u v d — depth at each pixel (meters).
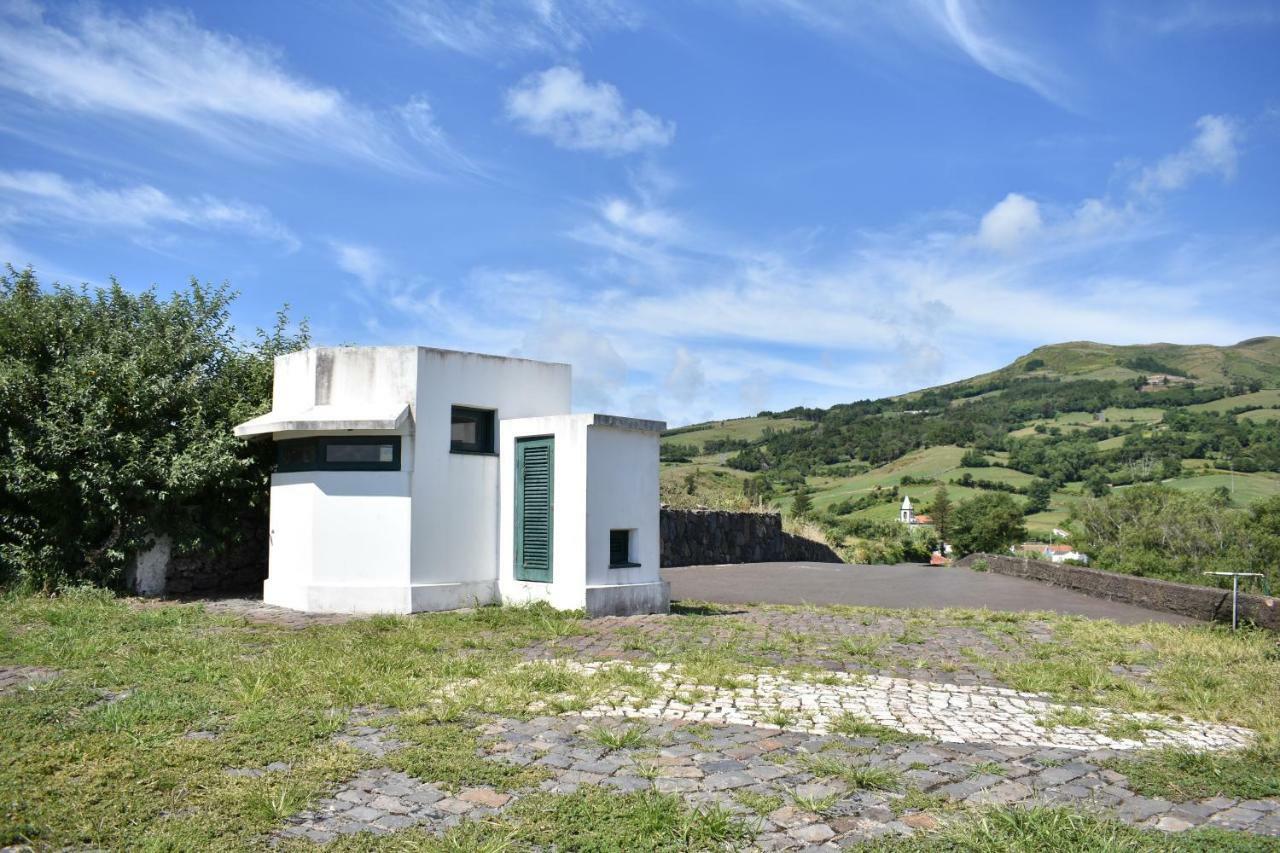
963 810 4.61
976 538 58.62
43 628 9.45
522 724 6.05
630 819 4.37
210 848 4.04
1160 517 45.38
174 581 13.60
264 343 15.31
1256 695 7.39
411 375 11.84
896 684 7.62
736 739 5.78
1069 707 6.95
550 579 11.80
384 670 7.52
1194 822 4.57
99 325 13.95
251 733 5.66
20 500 12.80
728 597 15.20
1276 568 39.09
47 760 5.05
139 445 12.66
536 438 12.17
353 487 11.74
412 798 4.68
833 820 4.45
